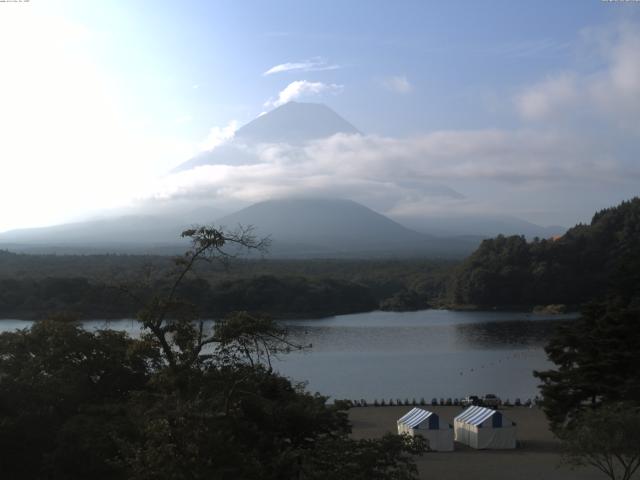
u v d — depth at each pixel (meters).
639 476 37.84
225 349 27.84
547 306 174.88
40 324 35.78
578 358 46.94
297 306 157.62
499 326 139.88
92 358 34.69
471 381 79.94
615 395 44.41
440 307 188.50
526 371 86.38
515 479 38.78
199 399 23.75
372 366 90.50
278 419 30.25
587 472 39.78
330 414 32.09
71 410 32.38
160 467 20.88
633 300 61.41
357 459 24.53
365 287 187.62
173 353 27.30
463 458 44.28
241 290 138.88
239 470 23.22
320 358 98.00
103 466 28.22
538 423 55.50
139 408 27.00
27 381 32.03
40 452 30.73
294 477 25.94
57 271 159.25
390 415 58.78
